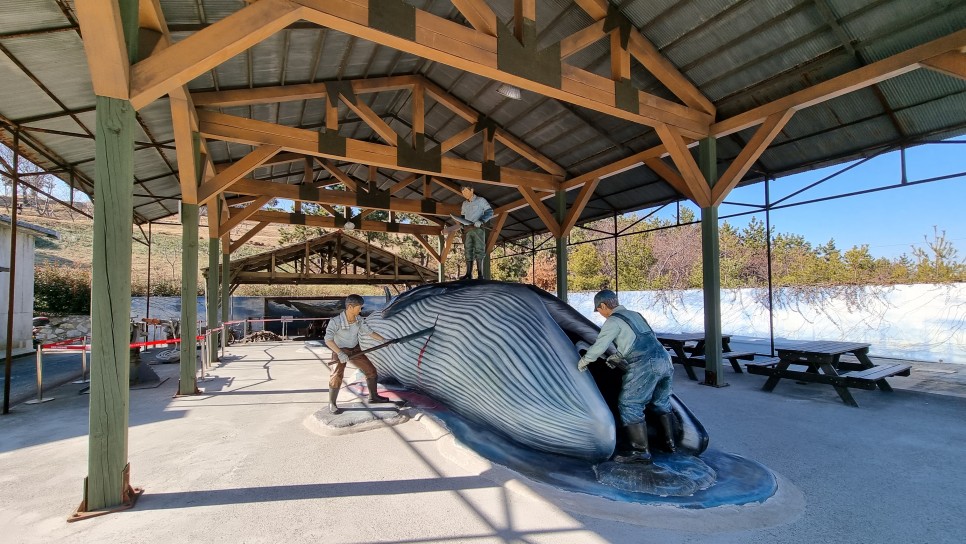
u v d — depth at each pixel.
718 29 5.75
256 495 2.92
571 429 3.28
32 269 12.23
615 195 10.87
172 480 3.17
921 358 9.10
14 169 5.61
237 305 16.81
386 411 4.82
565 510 2.68
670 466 3.24
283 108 8.30
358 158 7.67
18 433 4.38
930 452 3.66
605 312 3.57
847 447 3.79
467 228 6.02
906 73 5.52
